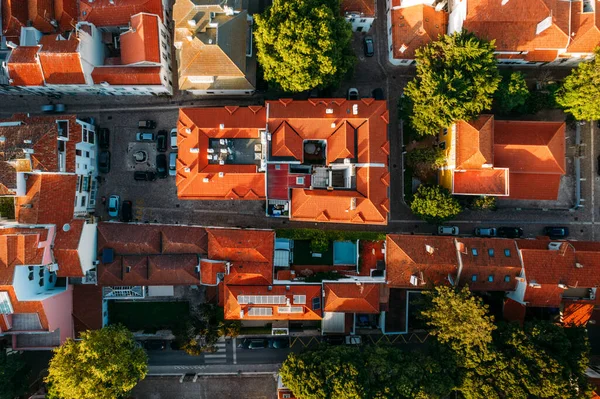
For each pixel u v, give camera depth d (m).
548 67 55.75
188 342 51.31
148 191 55.75
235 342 56.44
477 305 45.81
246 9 50.44
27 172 46.16
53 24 51.00
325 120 48.94
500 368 45.34
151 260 51.56
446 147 51.94
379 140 49.53
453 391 52.09
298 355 51.25
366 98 51.50
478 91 46.66
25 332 48.59
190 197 50.72
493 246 50.91
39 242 45.97
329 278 54.06
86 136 51.88
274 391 56.22
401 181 56.22
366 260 55.94
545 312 54.88
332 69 46.62
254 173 49.75
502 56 52.22
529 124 51.78
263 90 54.09
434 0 50.28
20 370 50.50
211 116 49.91
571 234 56.12
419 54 48.28
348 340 55.41
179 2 48.16
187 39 48.03
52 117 48.50
